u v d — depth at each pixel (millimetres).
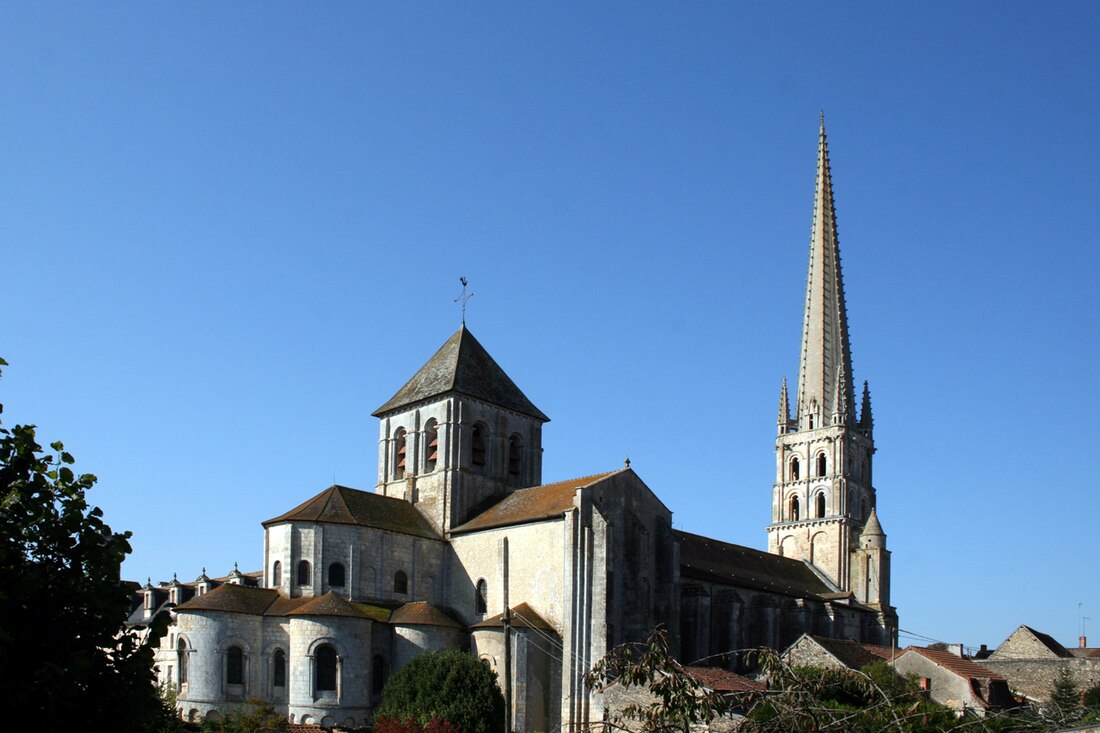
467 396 98625
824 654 85938
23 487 28094
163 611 30469
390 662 85000
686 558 114938
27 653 27672
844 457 154875
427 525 96125
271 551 88688
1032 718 42250
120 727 29094
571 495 89375
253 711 79312
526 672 82625
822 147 172375
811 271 166625
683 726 30516
